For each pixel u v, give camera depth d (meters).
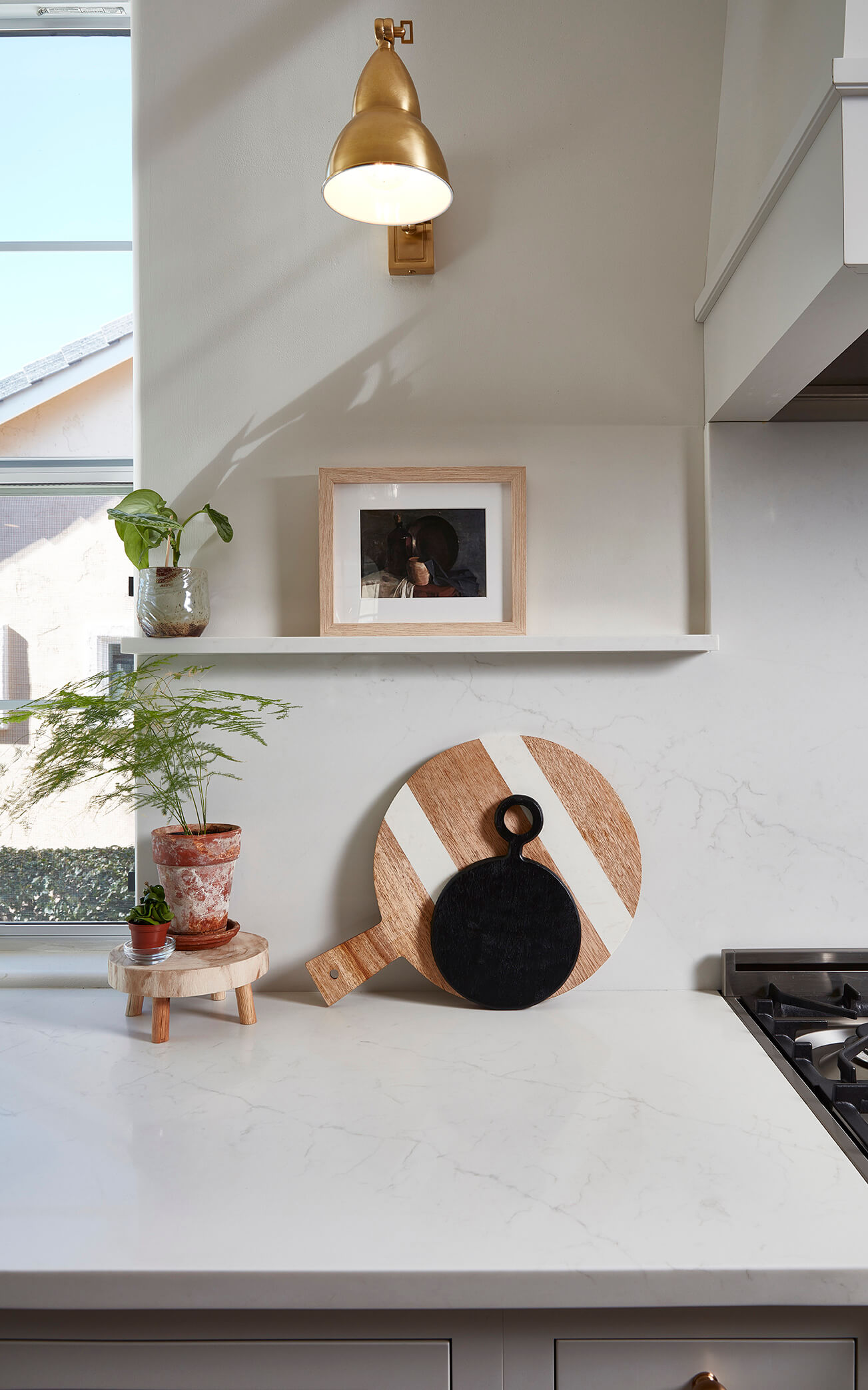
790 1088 0.99
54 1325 0.75
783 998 1.23
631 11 1.29
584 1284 0.69
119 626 1.51
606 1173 0.82
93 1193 0.78
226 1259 0.70
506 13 1.29
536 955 1.23
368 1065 1.05
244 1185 0.80
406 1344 0.75
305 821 1.31
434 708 1.30
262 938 1.25
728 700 1.30
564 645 1.23
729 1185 0.80
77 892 1.49
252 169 1.30
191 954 1.17
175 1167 0.83
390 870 1.27
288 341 1.31
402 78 1.04
